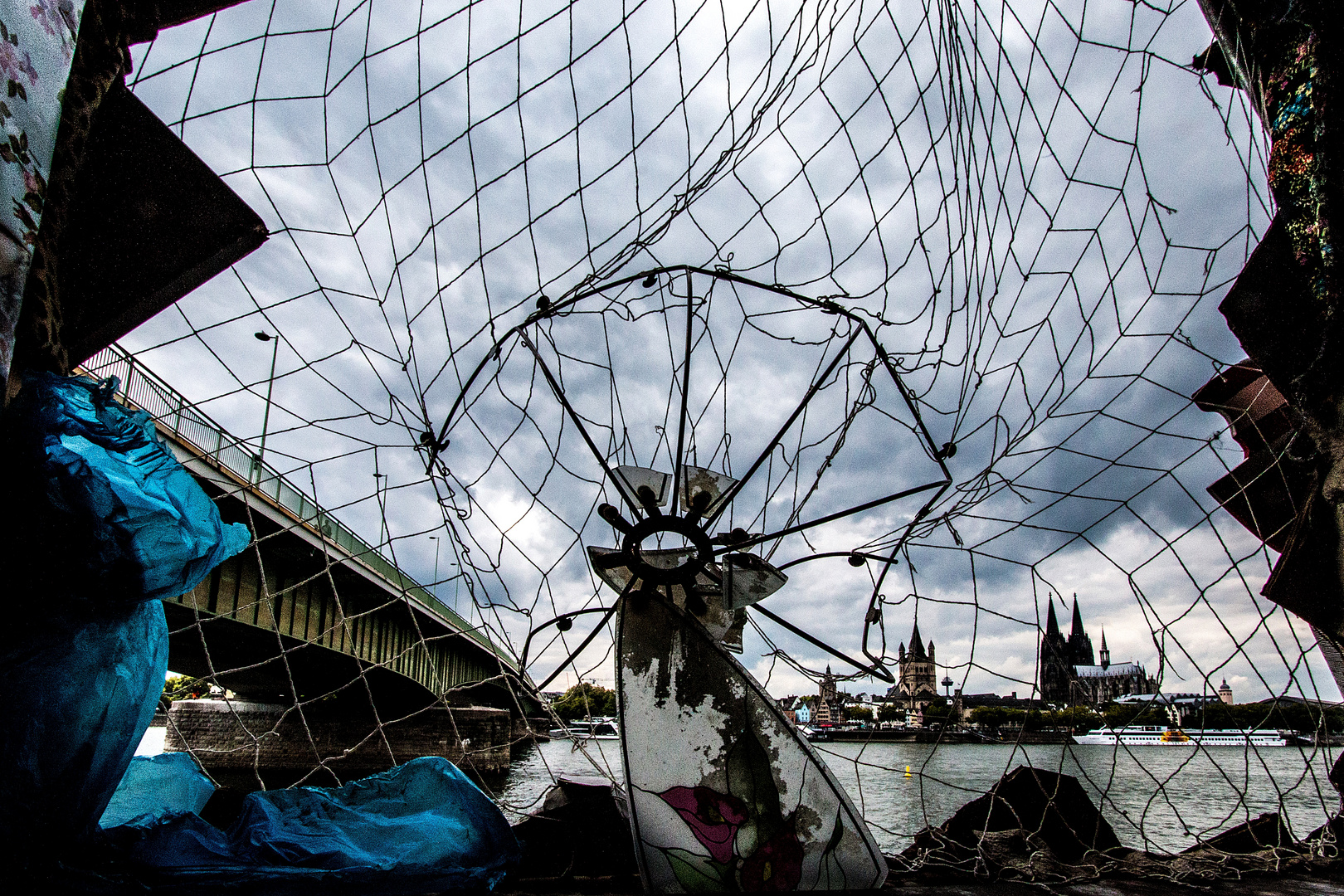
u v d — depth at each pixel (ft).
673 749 7.72
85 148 6.43
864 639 8.61
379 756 53.88
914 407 7.84
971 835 9.02
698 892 7.16
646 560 8.43
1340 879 7.98
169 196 6.82
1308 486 8.18
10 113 4.75
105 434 5.21
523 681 8.79
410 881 6.52
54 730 4.94
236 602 29.63
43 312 5.67
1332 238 6.82
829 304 7.75
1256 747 9.06
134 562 5.02
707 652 8.07
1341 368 6.97
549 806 8.52
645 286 8.61
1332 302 6.95
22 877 4.94
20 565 4.82
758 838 7.38
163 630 6.00
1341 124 6.77
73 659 5.05
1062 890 7.31
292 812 7.27
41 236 5.72
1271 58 7.32
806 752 7.77
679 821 7.42
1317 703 8.85
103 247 6.48
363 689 57.36
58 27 5.22
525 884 7.32
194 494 5.66
